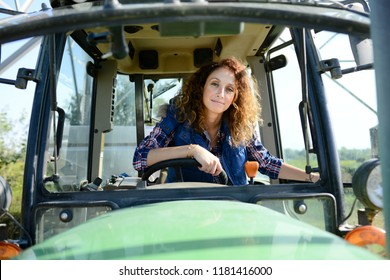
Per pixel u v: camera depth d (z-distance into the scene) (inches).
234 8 25.8
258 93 94.9
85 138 99.9
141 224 31.5
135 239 27.9
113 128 110.4
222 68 67.1
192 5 25.5
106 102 105.2
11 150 414.9
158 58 108.0
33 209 48.6
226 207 38.4
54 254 27.0
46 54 56.3
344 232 48.4
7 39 26.6
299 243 26.7
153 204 41.5
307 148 55.8
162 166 57.2
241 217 33.6
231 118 68.2
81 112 94.1
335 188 51.8
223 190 50.4
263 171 72.5
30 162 51.3
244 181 67.2
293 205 50.0
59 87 71.4
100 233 29.7
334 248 26.0
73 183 86.5
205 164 55.0
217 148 68.5
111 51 27.8
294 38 59.9
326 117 54.9
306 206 50.2
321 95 56.0
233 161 66.7
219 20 25.9
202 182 58.0
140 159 62.6
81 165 95.3
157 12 25.4
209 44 102.0
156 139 66.8
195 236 27.9
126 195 49.9
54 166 54.4
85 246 27.5
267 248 25.6
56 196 50.7
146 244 26.9
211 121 68.2
